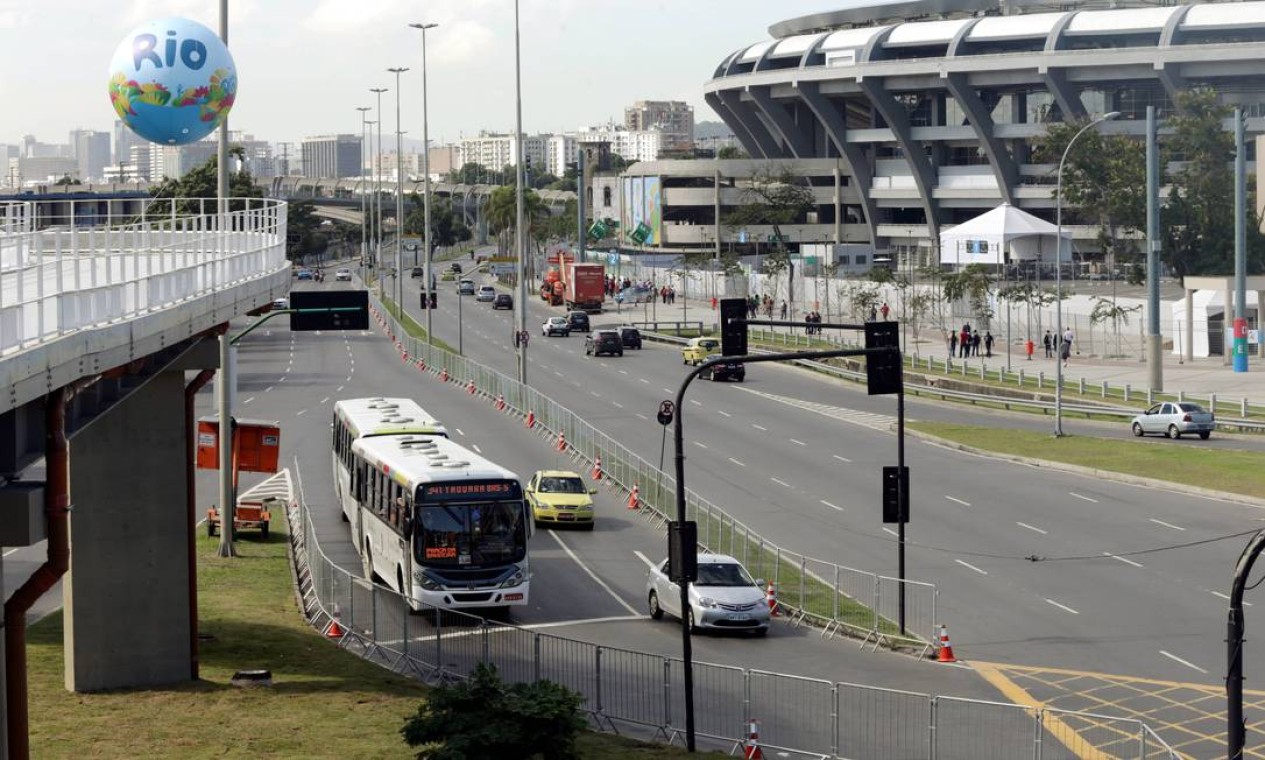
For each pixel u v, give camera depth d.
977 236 169.50
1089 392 94.00
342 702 32.44
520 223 97.56
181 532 34.16
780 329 138.88
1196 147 162.75
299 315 51.31
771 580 47.41
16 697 22.91
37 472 46.94
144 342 25.56
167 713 31.27
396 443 48.94
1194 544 53.78
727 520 51.50
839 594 46.47
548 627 42.47
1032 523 58.03
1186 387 95.75
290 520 56.47
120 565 33.78
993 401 93.38
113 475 33.72
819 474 69.25
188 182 153.12
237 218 38.66
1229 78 194.62
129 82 32.16
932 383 102.06
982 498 63.31
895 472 42.31
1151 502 61.97
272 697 32.78
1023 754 30.58
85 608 33.53
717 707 34.03
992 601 45.88
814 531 56.59
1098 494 64.00
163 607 34.09
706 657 39.16
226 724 30.48
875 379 37.81
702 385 103.25
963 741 31.45
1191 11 193.75
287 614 41.69
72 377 21.55
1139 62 192.50
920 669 38.25
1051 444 76.50
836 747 31.05
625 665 35.03
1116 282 173.25
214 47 32.62
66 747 28.56
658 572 43.59
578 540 55.72
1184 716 33.88
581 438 72.19
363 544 49.09
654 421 85.69
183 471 34.12
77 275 22.73
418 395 97.06
